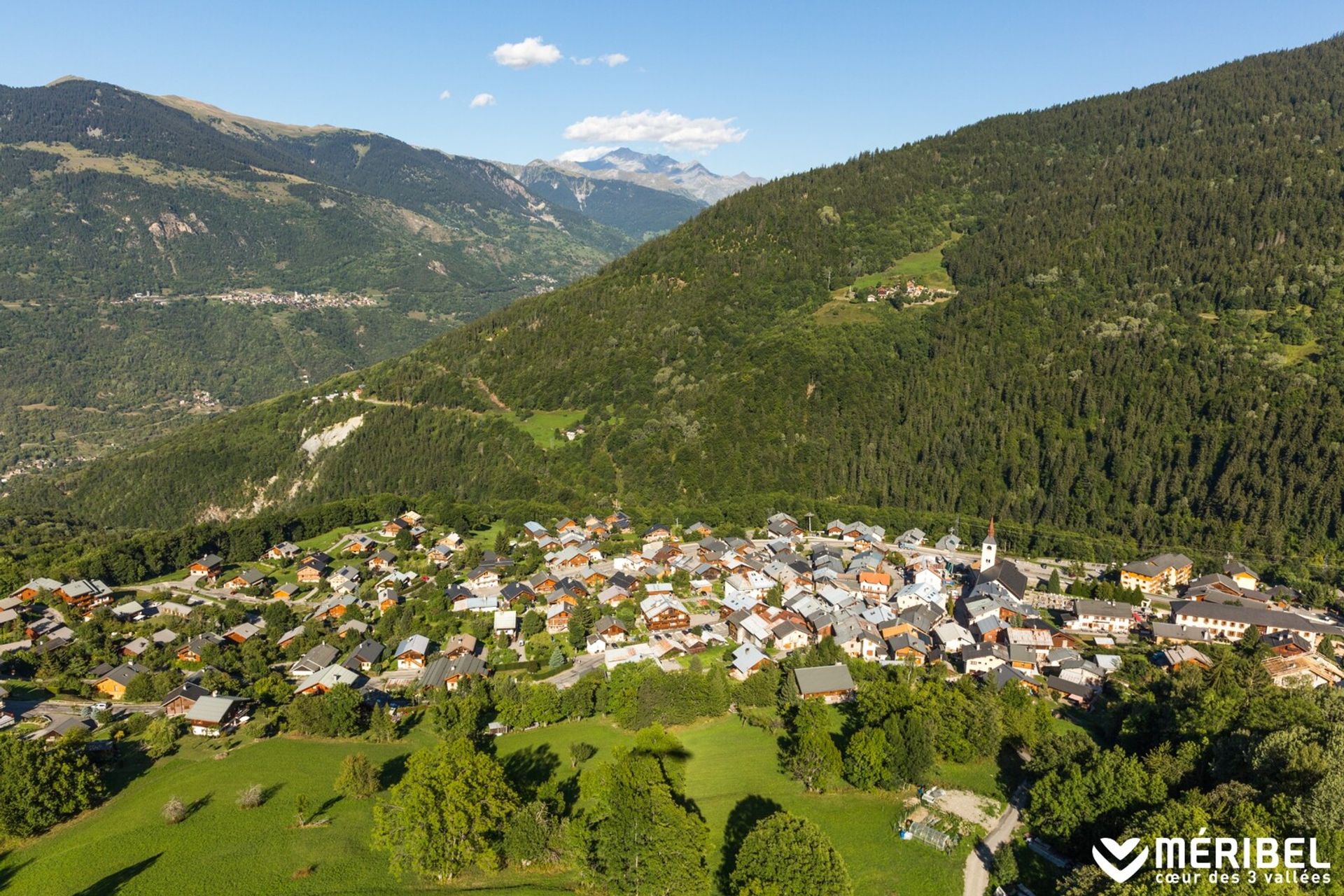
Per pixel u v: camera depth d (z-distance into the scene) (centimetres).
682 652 15275
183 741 12131
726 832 8862
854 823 9156
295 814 9188
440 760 8388
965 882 8188
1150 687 12912
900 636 15612
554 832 8175
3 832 8825
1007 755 10919
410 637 16112
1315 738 8075
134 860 8212
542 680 14625
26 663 15062
